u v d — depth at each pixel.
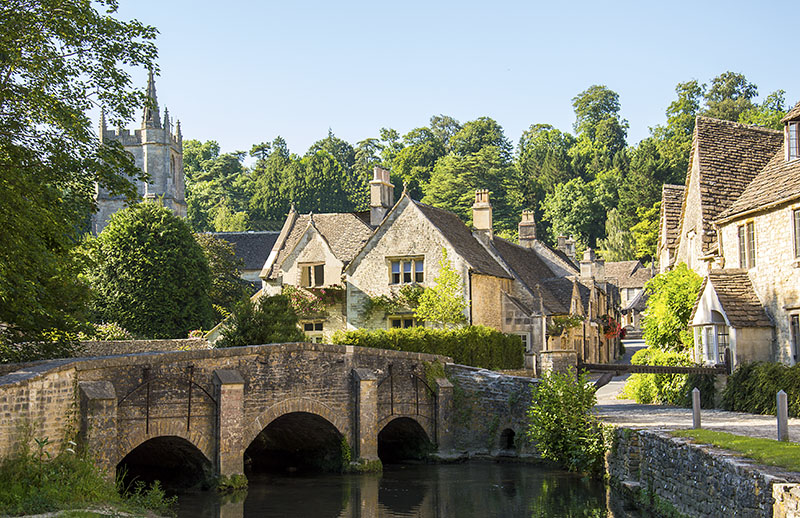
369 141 151.88
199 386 24.95
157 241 52.59
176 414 24.36
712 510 16.17
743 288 30.08
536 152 131.38
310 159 117.56
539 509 22.36
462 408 32.69
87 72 23.42
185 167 151.00
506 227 103.69
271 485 26.70
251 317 33.34
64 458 20.12
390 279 43.44
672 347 35.56
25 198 22.22
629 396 38.88
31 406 19.80
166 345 37.84
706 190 33.31
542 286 49.00
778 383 25.88
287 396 27.27
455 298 41.53
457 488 25.88
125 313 51.19
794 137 30.02
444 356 33.22
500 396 31.70
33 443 19.73
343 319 44.38
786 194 27.62
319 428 29.58
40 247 22.05
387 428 33.31
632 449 22.53
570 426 26.67
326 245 45.38
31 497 17.80
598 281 69.38
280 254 48.06
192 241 54.22
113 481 21.95
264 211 114.75
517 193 111.56
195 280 53.34
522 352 41.91
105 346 34.56
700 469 16.97
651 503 20.67
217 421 25.16
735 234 31.11
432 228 42.75
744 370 27.95
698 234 34.97
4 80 21.80
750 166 34.38
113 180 23.80
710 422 23.73
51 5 22.11
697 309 31.41
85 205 24.34
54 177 23.06
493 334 39.28
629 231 106.62
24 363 22.02
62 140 22.88
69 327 27.03
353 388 29.34
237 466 25.45
